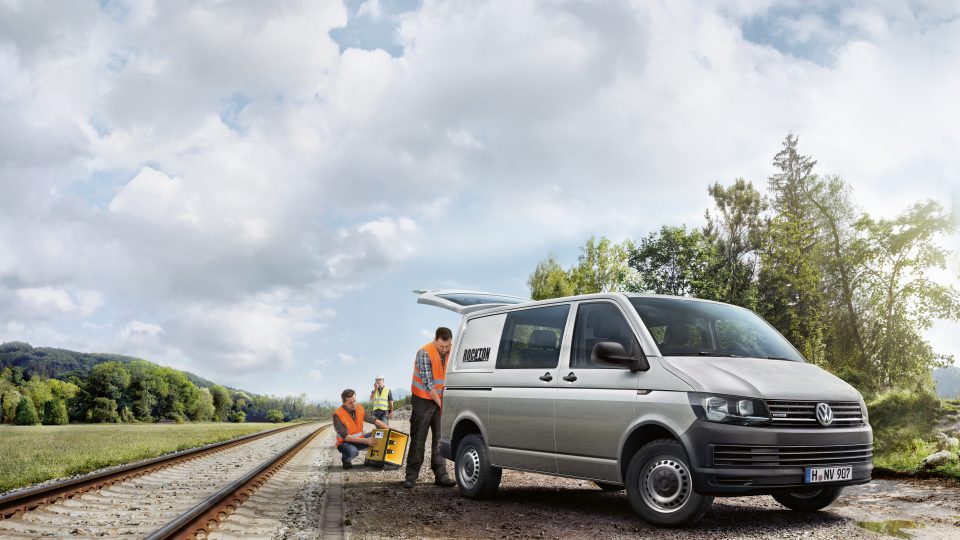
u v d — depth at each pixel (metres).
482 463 8.26
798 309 24.20
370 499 8.66
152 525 6.58
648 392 6.32
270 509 7.92
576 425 6.93
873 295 21.05
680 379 6.13
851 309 21.20
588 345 7.15
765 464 5.82
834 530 5.95
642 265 46.16
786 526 6.20
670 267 45.97
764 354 6.96
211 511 7.09
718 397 5.89
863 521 6.37
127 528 6.39
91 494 8.78
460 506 7.93
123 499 8.52
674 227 45.75
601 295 7.30
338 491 9.51
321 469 13.57
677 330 6.81
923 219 19.62
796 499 7.09
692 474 5.88
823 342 22.97
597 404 6.73
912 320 19.97
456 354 9.12
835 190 29.94
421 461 9.88
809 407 6.10
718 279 44.41
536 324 7.93
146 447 18.02
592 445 6.76
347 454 13.15
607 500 8.31
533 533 6.29
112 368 146.38
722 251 49.41
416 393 9.89
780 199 48.78
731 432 5.78
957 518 6.32
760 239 45.31
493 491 8.35
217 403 195.88
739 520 6.57
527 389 7.62
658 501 6.19
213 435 29.36
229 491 8.30
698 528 6.16
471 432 8.72
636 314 6.82
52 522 6.73
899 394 12.81
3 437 25.14
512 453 7.78
